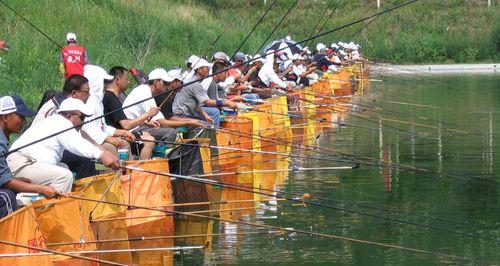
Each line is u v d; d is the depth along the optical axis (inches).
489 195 833.5
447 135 1238.9
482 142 1166.3
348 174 946.1
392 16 3216.0
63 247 570.6
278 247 652.7
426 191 850.1
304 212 766.5
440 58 3041.3
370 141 1200.2
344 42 2839.6
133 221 712.4
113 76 822.5
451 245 656.4
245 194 844.0
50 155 629.6
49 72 1386.6
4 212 555.8
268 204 799.1
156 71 903.1
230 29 2320.4
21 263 509.0
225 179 922.1
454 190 856.3
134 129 845.8
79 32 1737.2
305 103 1504.7
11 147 629.6
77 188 631.8
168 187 749.3
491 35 3058.6
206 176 836.0
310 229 705.0
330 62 2092.8
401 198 822.5
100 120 745.6
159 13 2188.7
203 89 993.5
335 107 1568.7
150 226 714.2
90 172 707.4
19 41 1515.7
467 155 1062.4
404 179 913.5
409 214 757.9
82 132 701.3
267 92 1344.7
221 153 938.1
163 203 732.7
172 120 896.3
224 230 703.1
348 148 1138.7
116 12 2034.9
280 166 1006.4
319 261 613.0
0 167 566.6
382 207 782.5
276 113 1190.9
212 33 2228.1
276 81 1450.5
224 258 622.2
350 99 1809.8
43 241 538.3
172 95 922.1
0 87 1202.6
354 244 660.1
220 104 1011.3
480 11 3282.5
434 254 629.9
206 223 728.3
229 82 1267.2
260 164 1025.5
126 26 1877.5
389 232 697.0
